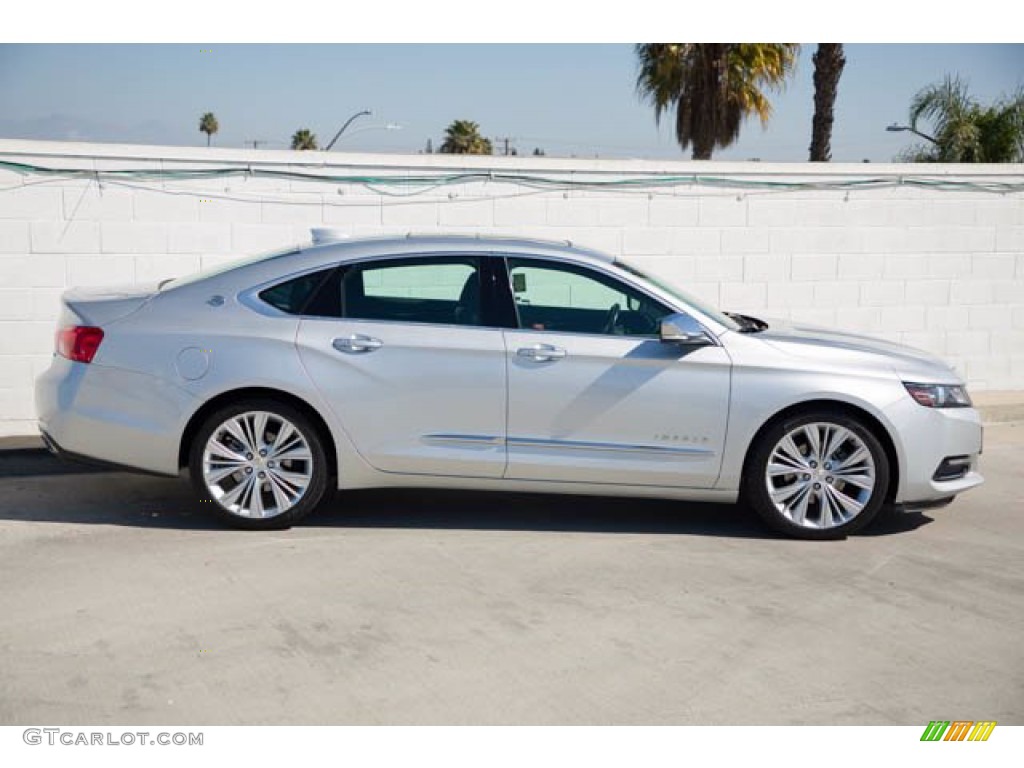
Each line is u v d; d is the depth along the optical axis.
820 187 10.30
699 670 4.37
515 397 6.09
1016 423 9.99
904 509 6.30
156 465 6.10
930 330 10.74
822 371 6.11
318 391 6.03
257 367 6.01
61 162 8.52
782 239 10.29
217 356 6.03
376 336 6.09
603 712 3.98
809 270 10.39
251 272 6.25
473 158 9.50
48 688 4.09
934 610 5.11
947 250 10.66
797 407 6.19
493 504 6.96
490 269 6.23
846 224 10.41
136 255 8.77
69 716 3.88
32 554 5.69
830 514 6.19
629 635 4.71
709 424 6.12
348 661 4.38
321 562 5.64
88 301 6.32
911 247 10.59
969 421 6.34
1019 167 10.68
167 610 4.90
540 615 4.93
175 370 6.03
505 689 4.16
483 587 5.30
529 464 6.14
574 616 4.93
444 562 5.68
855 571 5.67
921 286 10.66
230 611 4.90
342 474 6.15
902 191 10.48
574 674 4.30
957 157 17.11
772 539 6.26
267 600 5.05
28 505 6.71
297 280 6.20
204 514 6.55
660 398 6.10
